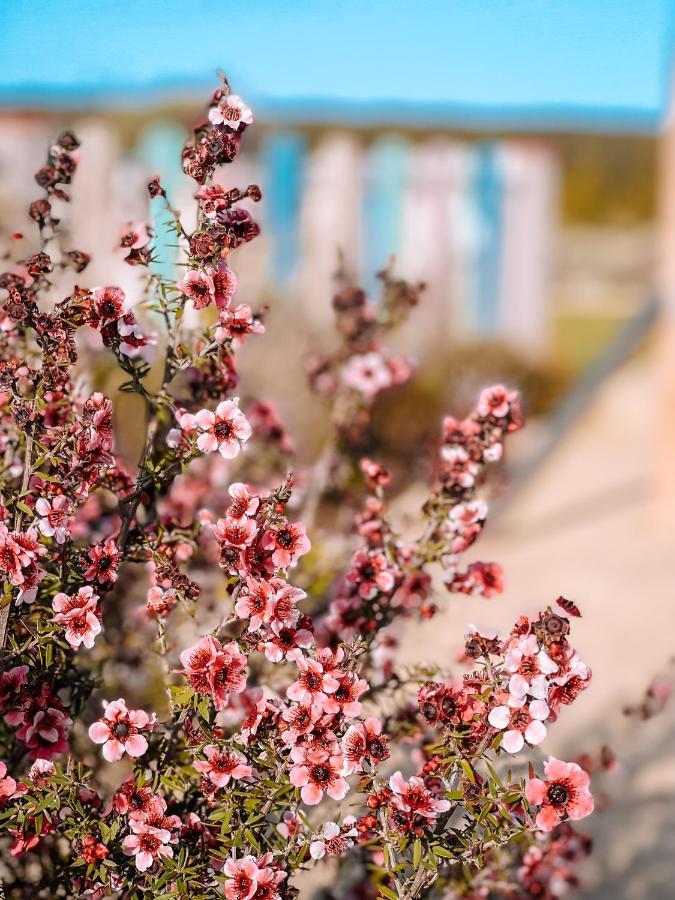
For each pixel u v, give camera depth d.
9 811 0.50
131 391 0.52
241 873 0.50
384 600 0.56
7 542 0.49
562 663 0.49
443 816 0.51
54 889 0.53
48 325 0.50
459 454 0.56
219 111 0.51
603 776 0.83
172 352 0.52
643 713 0.72
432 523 0.57
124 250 0.53
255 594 0.50
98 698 0.60
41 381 0.50
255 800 0.50
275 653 0.50
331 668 0.51
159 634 0.53
